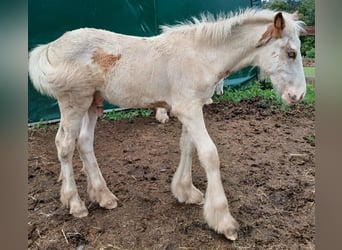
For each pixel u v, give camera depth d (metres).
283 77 2.34
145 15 5.39
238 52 2.36
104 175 3.24
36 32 4.50
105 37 2.35
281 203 2.76
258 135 4.37
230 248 2.23
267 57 2.33
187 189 2.73
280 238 2.32
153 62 2.31
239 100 5.93
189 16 5.86
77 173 3.29
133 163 3.52
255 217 2.56
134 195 2.88
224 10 6.24
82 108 2.42
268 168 3.40
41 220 2.53
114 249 2.24
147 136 4.31
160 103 2.43
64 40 2.35
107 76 2.33
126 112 5.22
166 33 2.45
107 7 5.01
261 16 2.30
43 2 4.50
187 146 2.67
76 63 2.29
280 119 5.04
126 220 2.52
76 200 2.59
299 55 2.33
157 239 2.32
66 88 2.31
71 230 2.42
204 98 2.37
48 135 4.33
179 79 2.29
